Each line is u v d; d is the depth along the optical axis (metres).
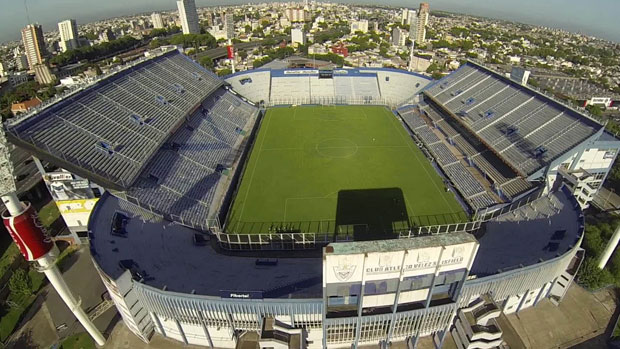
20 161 78.31
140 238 43.03
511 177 55.22
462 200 57.16
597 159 55.62
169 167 56.91
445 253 27.03
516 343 33.97
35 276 47.56
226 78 104.88
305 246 45.62
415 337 34.59
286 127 91.94
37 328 40.06
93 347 37.59
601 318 39.72
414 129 85.12
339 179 65.56
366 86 112.19
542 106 62.31
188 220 47.81
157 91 71.81
